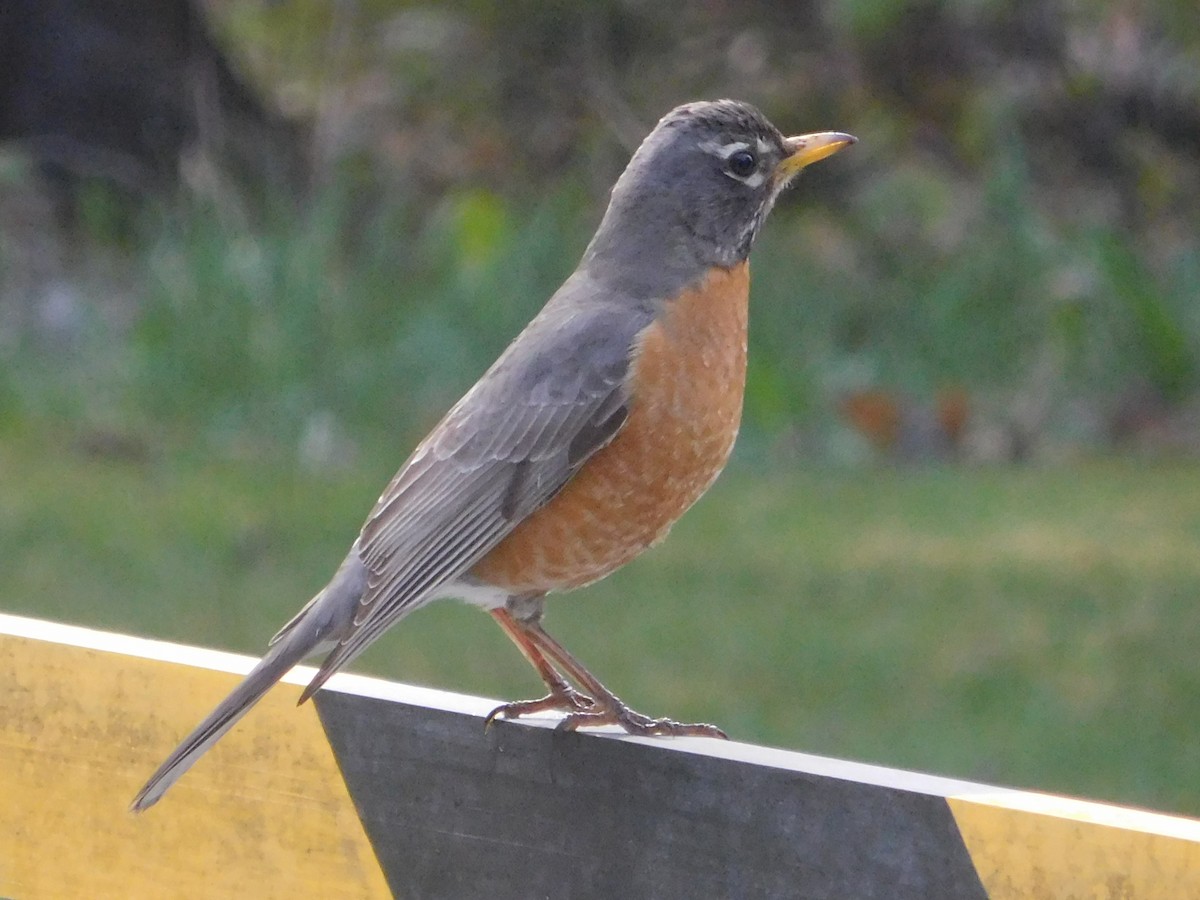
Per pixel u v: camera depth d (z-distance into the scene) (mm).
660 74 20719
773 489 15094
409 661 11453
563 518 6145
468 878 4934
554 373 6180
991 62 20047
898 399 16453
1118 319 16891
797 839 4566
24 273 19469
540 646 6109
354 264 18656
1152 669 10711
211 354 16297
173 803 5129
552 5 20344
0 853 5340
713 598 12164
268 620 11656
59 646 5254
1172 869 4066
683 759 4715
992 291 17156
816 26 20484
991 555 12883
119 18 21016
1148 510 13977
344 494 14281
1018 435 16250
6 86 20766
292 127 21312
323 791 5012
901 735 10055
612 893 4801
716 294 6367
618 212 6574
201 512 13836
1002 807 4297
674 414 6160
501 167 20625
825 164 20031
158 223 19547
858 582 12211
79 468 15133
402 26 20859
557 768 4848
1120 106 19906
